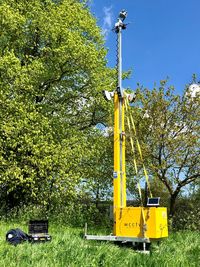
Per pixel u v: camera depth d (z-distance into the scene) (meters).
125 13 12.91
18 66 18.44
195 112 16.53
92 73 20.59
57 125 20.14
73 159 19.31
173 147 16.25
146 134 16.89
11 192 20.95
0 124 18.36
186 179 16.88
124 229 11.16
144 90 17.00
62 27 19.98
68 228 15.09
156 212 10.80
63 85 21.33
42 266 7.48
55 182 19.03
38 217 18.12
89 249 8.85
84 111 22.00
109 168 19.92
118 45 12.83
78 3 22.84
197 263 8.89
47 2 21.31
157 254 9.15
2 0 20.48
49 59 20.94
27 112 19.09
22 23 19.77
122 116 12.39
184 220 17.16
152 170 16.84
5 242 10.26
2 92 18.48
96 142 20.05
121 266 7.96
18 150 18.55
